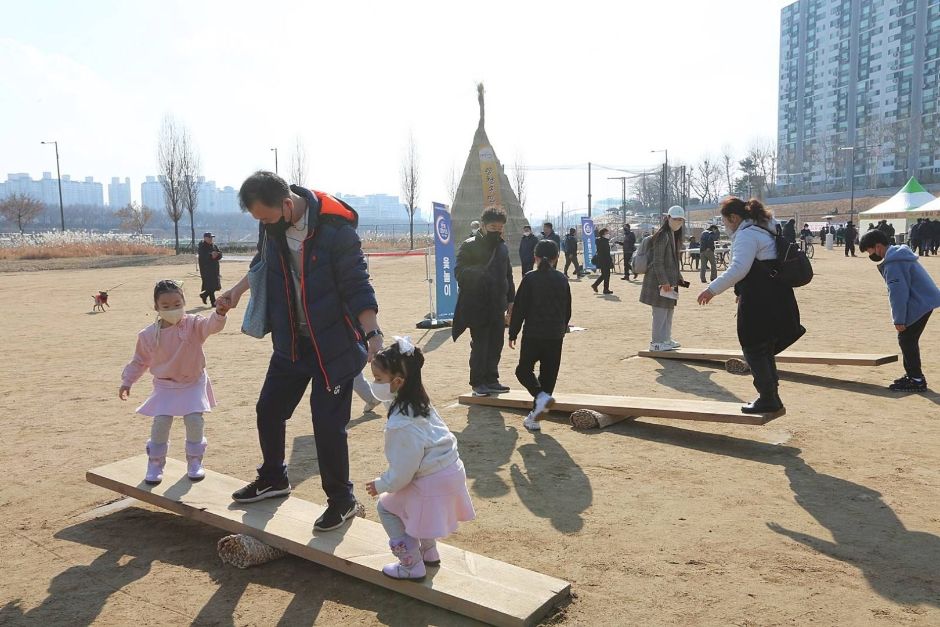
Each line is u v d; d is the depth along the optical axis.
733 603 3.47
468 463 5.71
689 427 6.68
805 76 137.00
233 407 7.66
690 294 19.38
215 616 3.47
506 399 7.34
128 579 3.87
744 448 5.98
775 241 5.80
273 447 4.34
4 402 8.00
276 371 4.21
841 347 10.57
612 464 5.62
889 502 4.70
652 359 10.09
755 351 5.93
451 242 14.26
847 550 4.02
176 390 4.63
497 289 7.54
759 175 119.06
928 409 7.02
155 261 43.00
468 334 12.85
